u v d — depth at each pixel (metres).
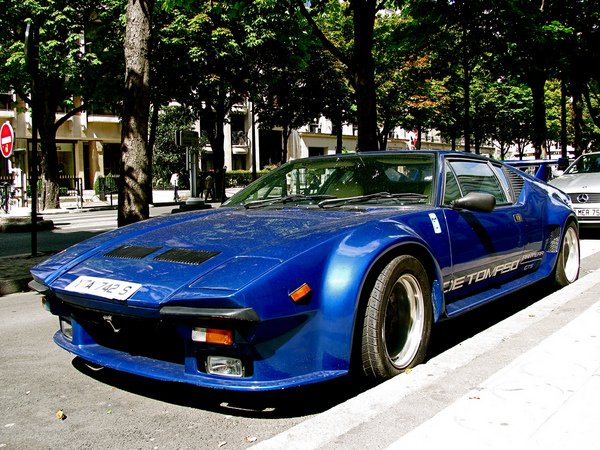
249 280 2.22
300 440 2.04
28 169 29.39
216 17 20.67
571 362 2.66
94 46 19.70
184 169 33.66
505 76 17.91
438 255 3.03
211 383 2.24
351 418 2.19
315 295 2.36
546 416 2.10
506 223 3.84
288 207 3.48
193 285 2.31
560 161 12.20
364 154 3.90
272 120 27.92
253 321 2.13
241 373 2.24
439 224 3.14
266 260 2.37
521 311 3.83
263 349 2.21
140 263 2.67
